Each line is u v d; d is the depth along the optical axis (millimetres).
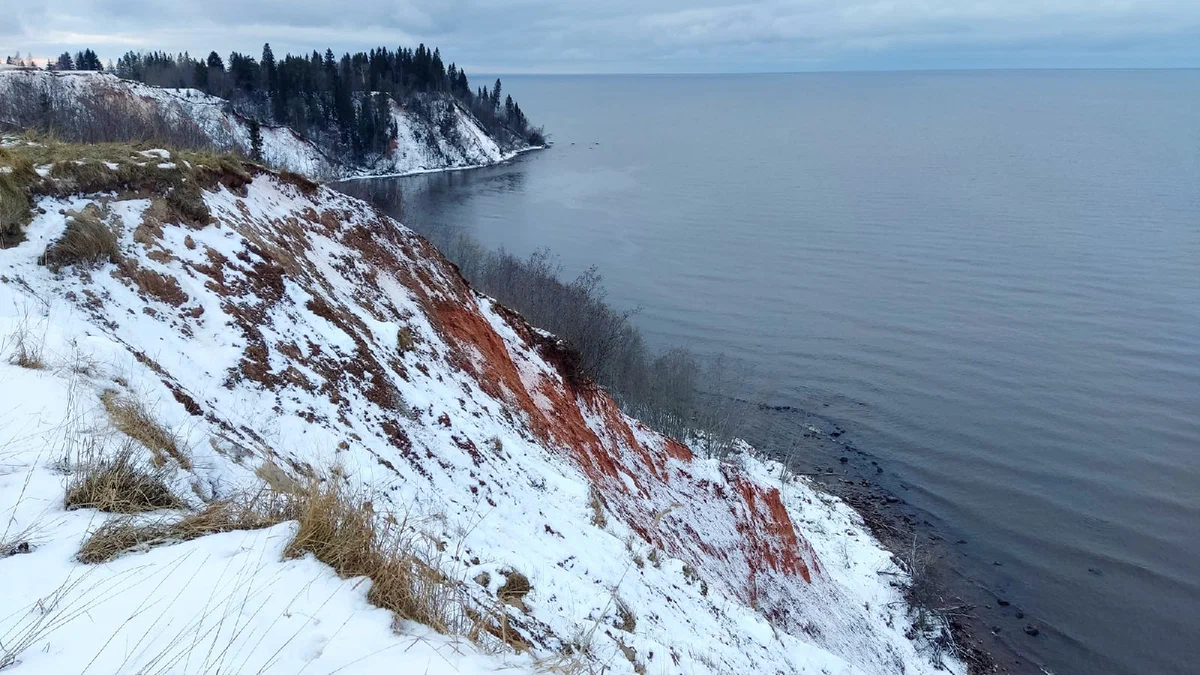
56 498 4602
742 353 66750
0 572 3793
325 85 136750
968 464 47812
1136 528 41562
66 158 10648
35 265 8453
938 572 33969
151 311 9031
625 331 52312
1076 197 156625
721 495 24047
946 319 78688
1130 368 66312
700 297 82688
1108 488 45688
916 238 118438
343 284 15180
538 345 22547
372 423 10031
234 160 15086
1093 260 106125
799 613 22000
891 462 47750
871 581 33062
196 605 3771
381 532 5602
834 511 39844
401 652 3887
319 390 9742
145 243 10133
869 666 22812
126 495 4840
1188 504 44219
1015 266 102500
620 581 10172
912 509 42312
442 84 172375
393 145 141625
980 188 167500
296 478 6648
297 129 118562
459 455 11000
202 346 9102
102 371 6531
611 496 16891
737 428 47812
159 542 4457
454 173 148250
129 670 3213
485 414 14211
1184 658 32312
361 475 8195
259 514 5062
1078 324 78312
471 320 19375
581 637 7035
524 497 11328
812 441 50188
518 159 179500
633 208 128875
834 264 100562
